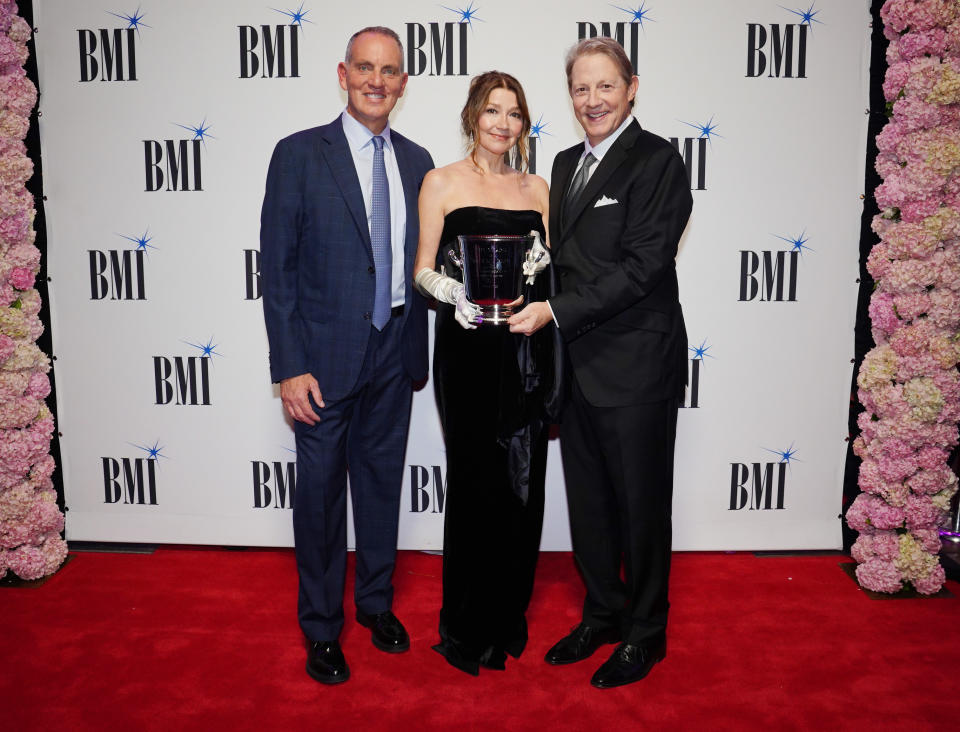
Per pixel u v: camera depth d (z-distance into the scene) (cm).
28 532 258
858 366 275
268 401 279
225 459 284
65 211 272
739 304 272
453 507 206
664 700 192
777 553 285
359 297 201
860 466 259
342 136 203
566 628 230
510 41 259
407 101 262
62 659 211
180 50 262
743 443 280
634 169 189
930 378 243
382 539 223
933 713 187
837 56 260
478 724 183
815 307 273
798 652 215
